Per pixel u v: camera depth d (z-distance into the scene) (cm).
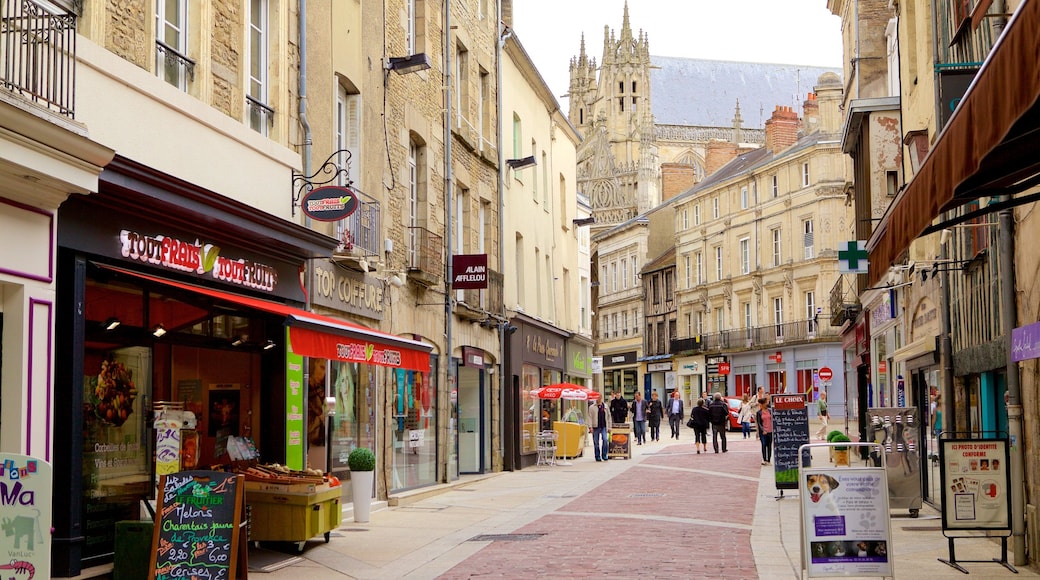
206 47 1312
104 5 1095
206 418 1336
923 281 1911
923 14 1934
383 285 1920
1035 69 533
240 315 1428
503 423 2850
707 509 1764
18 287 921
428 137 2245
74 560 998
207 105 1289
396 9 2067
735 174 6600
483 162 2739
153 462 1199
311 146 1603
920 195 779
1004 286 1198
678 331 7481
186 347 1288
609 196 10825
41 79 909
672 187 8519
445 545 1374
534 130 3416
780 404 1933
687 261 7369
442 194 2350
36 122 863
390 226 1988
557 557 1248
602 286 9044
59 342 1012
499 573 1143
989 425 1380
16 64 930
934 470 1755
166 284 1122
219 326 1370
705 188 6981
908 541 1370
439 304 2289
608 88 11794
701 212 7131
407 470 2088
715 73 12638
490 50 2828
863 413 3325
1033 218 1104
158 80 1180
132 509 1150
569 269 4072
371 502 1819
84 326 1049
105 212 1075
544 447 3181
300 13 1580
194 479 948
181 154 1226
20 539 707
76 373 1015
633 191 10669
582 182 11444
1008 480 1162
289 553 1278
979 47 1328
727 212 6762
